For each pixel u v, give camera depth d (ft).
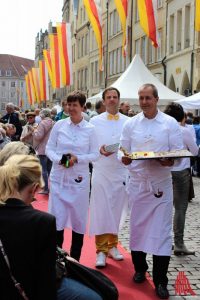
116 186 19.07
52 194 17.72
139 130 16.26
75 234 17.81
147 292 16.31
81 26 176.14
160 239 15.88
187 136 20.17
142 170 16.05
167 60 96.37
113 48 133.80
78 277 9.93
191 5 84.99
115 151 18.38
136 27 112.78
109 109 19.26
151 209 16.06
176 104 20.52
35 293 8.02
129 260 19.90
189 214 29.84
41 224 8.09
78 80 185.16
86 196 17.80
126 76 50.83
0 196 8.43
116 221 19.25
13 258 7.93
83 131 17.74
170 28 95.09
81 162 17.46
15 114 48.75
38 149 35.04
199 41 81.41
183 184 20.48
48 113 36.45
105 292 9.95
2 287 7.97
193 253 20.84
